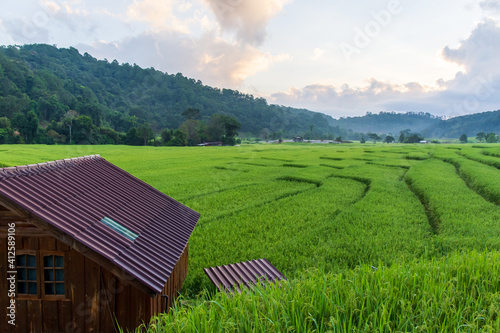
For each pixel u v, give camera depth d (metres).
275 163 42.25
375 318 4.10
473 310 4.58
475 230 13.89
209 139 109.06
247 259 11.00
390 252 11.66
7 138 77.44
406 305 4.71
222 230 14.32
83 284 5.78
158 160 45.59
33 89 119.38
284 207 18.59
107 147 76.12
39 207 5.38
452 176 29.39
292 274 9.91
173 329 4.47
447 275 5.69
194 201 20.23
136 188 8.80
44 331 5.88
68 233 5.17
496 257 6.48
